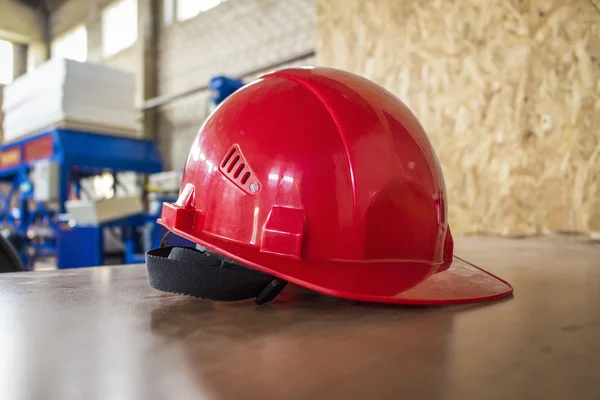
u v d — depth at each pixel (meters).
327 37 3.15
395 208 0.59
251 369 0.35
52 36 7.35
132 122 3.74
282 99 0.61
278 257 0.55
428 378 0.33
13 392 0.30
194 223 0.62
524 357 0.38
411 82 2.74
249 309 0.55
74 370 0.34
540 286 0.75
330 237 0.56
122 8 6.11
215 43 4.85
